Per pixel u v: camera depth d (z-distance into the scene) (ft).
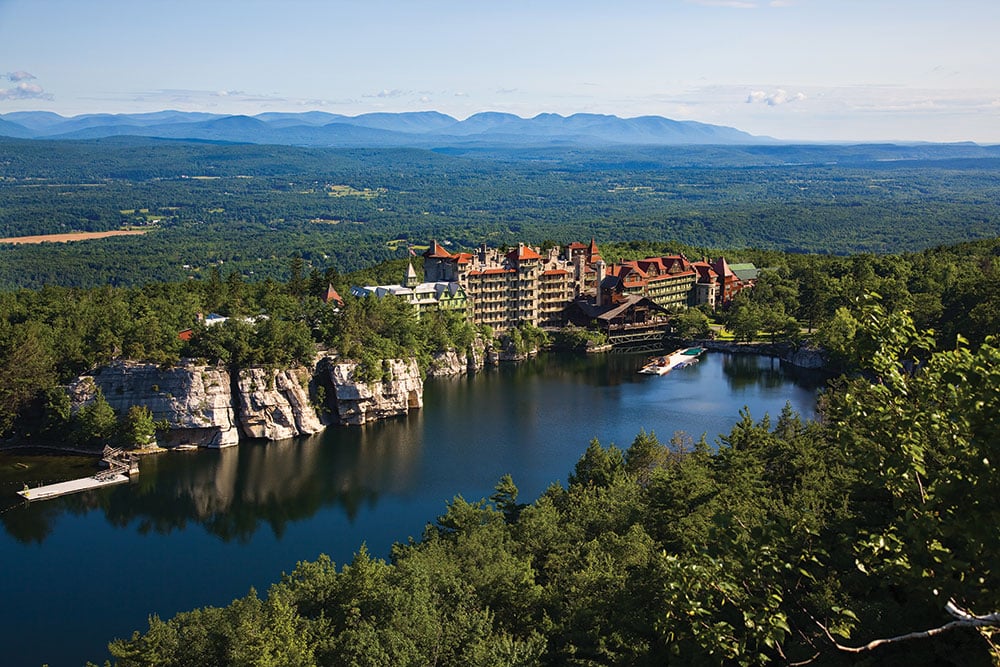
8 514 579.48
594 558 336.49
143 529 553.23
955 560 148.77
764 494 384.27
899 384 166.30
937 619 197.57
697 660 197.98
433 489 615.16
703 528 324.19
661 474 381.40
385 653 276.00
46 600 455.63
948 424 158.10
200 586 471.62
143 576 484.33
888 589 228.63
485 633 296.30
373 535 537.24
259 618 312.29
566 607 313.12
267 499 602.44
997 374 148.15
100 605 450.71
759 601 163.02
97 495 614.75
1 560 507.30
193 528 554.46
